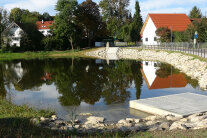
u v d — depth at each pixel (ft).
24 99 45.93
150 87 55.06
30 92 52.70
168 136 19.84
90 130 25.21
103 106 39.70
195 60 85.20
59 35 190.19
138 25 255.50
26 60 139.95
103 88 55.62
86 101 43.70
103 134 22.71
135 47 186.29
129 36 218.79
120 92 50.93
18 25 212.64
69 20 187.73
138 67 94.38
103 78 69.97
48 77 74.02
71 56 167.63
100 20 211.20
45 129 24.75
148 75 72.95
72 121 29.32
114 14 258.98
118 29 248.52
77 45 201.26
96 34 210.38
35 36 199.82
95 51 187.01
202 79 57.47
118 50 184.75
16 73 84.17
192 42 131.03
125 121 29.55
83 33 207.31
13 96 48.52
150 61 118.21
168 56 119.24
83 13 197.67
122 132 23.45
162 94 47.75
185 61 92.58
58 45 196.75
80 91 52.70
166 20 179.52
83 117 33.24
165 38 156.15
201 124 22.75
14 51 192.44
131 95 47.85
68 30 184.24
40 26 262.88
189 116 28.76
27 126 25.58
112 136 22.30
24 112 33.04
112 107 38.75
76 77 73.00
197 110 31.32
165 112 31.30
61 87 57.77
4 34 194.59
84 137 22.41
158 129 23.59
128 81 64.03
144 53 155.02
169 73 74.69
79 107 39.42
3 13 209.87
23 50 194.29
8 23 219.00
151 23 180.45
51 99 45.78
